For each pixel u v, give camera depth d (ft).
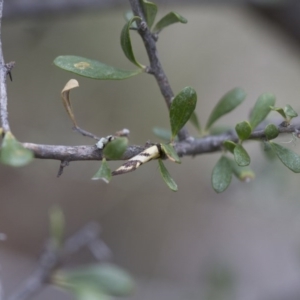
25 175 27.86
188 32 28.09
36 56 25.25
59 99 25.44
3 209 27.91
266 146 7.88
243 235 28.89
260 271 27.37
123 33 7.97
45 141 24.36
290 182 19.11
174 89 28.32
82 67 7.80
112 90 27.25
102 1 17.54
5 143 5.13
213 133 11.14
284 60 28.84
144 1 8.05
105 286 12.17
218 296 21.48
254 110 9.29
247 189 19.61
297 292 22.84
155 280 28.25
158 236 29.19
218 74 28.81
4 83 6.21
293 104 28.73
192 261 28.58
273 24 17.98
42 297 24.18
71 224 28.45
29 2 17.04
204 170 28.50
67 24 25.49
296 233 28.07
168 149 6.77
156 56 8.50
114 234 28.84
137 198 28.91
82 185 28.76
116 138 6.31
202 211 29.22
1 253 26.81
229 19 28.09
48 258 12.65
